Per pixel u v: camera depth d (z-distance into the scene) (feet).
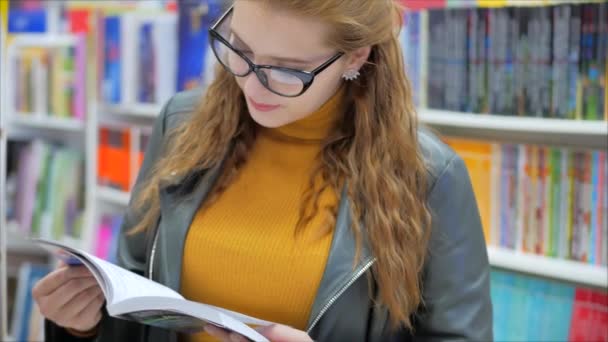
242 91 4.41
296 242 4.17
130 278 3.85
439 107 7.11
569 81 6.36
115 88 9.55
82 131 11.80
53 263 11.21
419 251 4.10
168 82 8.98
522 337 6.84
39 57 11.00
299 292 4.15
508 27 6.61
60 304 4.22
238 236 4.26
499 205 6.98
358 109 4.21
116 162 9.70
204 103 4.54
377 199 4.08
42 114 11.08
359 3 3.71
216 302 4.34
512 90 6.67
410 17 7.19
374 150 4.16
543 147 6.66
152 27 9.07
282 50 3.67
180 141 4.58
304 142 4.41
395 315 4.09
